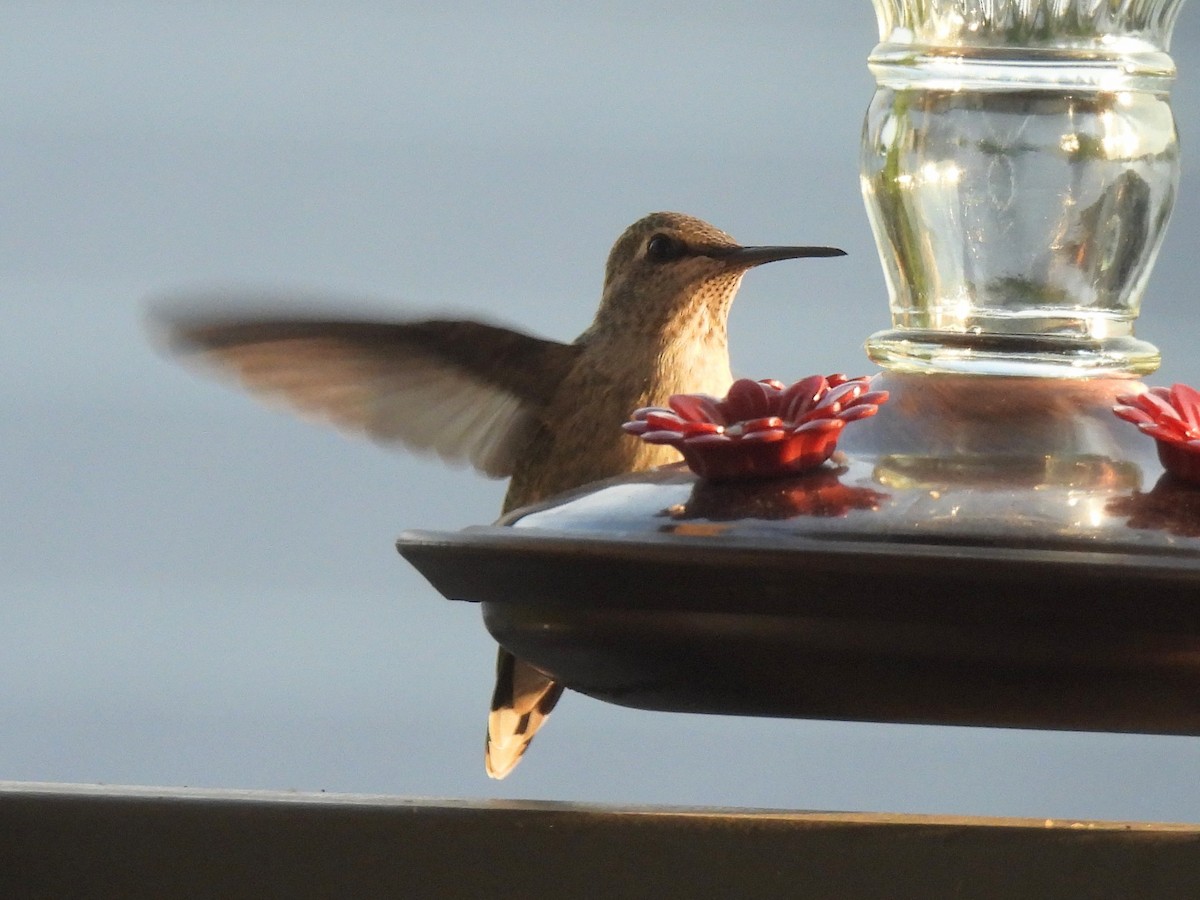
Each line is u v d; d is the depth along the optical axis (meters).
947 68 2.83
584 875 2.77
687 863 2.77
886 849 2.77
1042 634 2.74
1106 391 2.79
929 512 2.75
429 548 2.78
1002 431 2.78
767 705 2.77
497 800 2.78
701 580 2.75
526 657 2.79
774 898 2.77
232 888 2.78
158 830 2.78
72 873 2.78
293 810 2.78
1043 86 2.83
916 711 2.76
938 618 2.74
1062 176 2.83
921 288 2.83
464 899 2.77
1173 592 2.73
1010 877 2.77
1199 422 2.77
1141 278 2.83
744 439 2.77
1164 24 2.85
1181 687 2.75
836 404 2.78
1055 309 2.83
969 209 2.83
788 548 2.75
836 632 2.75
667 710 2.79
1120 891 2.77
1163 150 2.83
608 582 2.76
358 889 2.77
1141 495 2.76
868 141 2.84
